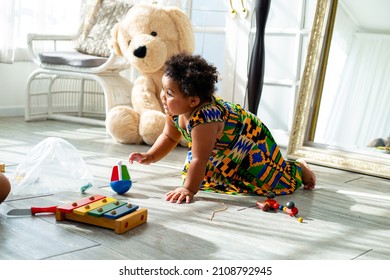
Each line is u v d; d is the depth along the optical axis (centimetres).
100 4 363
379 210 196
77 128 339
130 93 337
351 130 280
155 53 291
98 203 161
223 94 351
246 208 184
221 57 352
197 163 187
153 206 178
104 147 281
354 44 283
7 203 171
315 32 291
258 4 271
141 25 297
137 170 231
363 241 159
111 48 317
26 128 324
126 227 151
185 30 303
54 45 360
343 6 287
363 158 268
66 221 156
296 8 320
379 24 277
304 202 200
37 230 148
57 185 192
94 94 396
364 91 279
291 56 324
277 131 331
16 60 363
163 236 150
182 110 185
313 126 290
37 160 198
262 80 279
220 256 138
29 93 349
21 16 361
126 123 291
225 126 193
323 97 290
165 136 207
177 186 207
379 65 276
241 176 207
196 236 152
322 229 168
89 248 137
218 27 350
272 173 208
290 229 165
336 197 212
